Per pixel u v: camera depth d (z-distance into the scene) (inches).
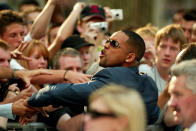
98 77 335.6
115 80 329.1
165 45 456.4
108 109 228.7
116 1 772.6
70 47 488.1
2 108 358.0
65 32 494.0
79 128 388.8
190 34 619.5
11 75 378.9
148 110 339.6
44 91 337.7
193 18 617.9
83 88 328.8
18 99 369.4
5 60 393.7
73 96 329.1
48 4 482.0
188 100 261.1
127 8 792.9
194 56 351.6
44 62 455.8
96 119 230.5
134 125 228.8
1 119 382.3
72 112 402.6
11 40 458.3
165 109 411.5
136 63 347.6
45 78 372.8
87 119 235.3
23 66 451.8
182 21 624.7
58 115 406.0
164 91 415.5
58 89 332.2
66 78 367.9
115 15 548.7
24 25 481.7
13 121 413.7
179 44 457.4
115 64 344.8
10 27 457.1
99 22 507.5
